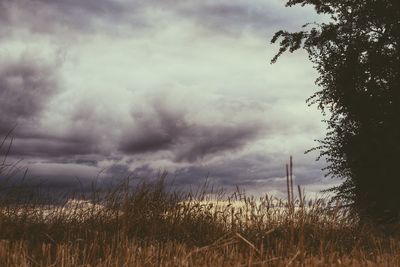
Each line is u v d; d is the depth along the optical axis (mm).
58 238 7188
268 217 7969
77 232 7543
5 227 7000
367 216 11008
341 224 8984
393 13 17500
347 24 18344
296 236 6832
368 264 5539
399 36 17688
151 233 7691
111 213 8344
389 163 16203
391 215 14914
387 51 17516
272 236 7121
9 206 7664
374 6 17719
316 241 7453
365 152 16500
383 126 16625
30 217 7762
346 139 16953
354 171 16750
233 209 8391
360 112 17016
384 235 9227
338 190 16641
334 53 18250
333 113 17922
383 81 17500
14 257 5254
